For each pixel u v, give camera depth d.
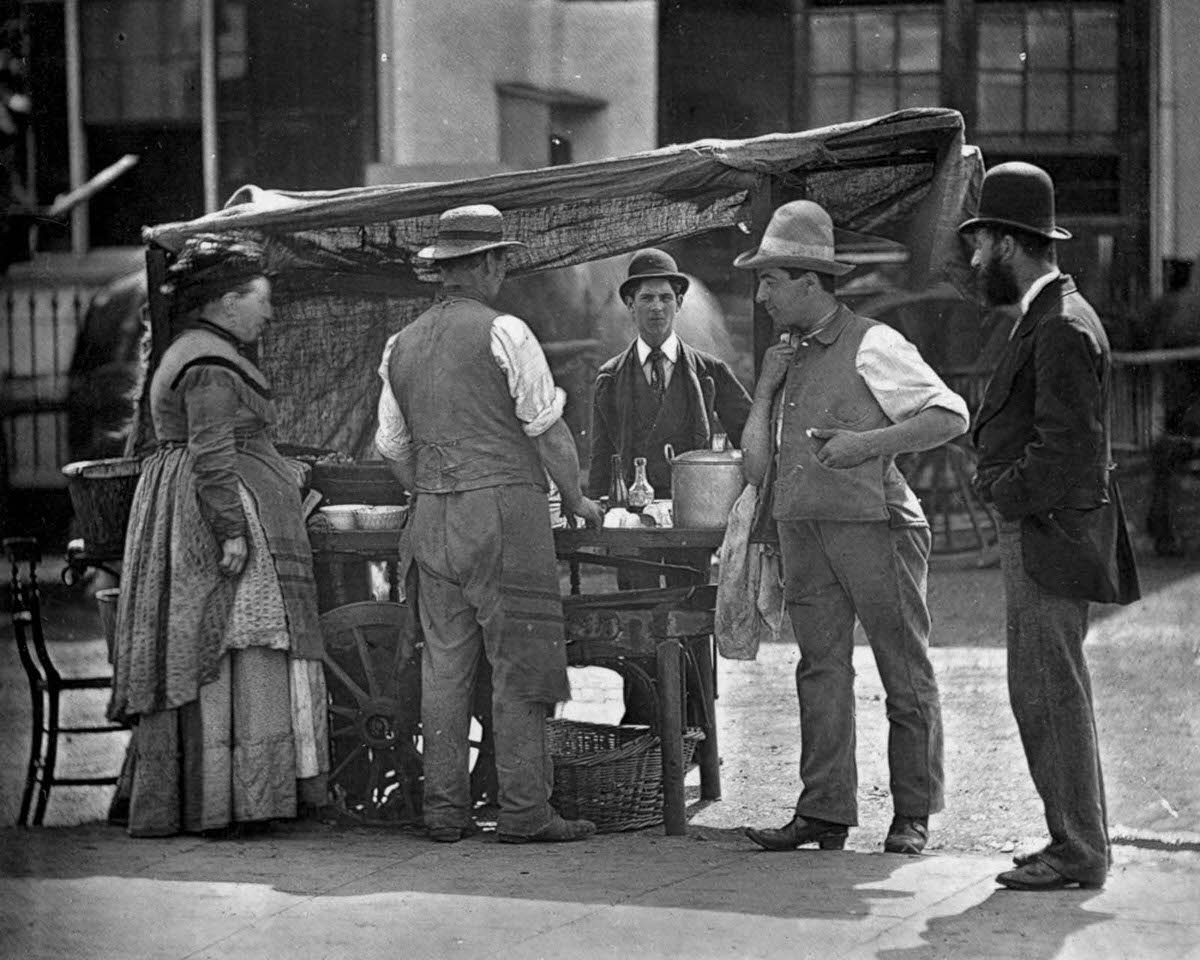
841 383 6.77
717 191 7.64
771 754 9.06
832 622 6.86
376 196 7.45
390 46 15.53
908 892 6.11
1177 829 7.47
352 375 8.34
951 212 7.23
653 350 8.88
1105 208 16.64
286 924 5.82
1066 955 5.37
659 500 8.32
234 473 7.10
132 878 6.43
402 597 8.21
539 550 6.95
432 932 5.71
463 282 7.14
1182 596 13.33
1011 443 6.02
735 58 16.25
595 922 5.79
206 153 16.00
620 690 10.73
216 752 7.07
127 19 15.99
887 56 16.44
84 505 7.65
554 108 16.00
